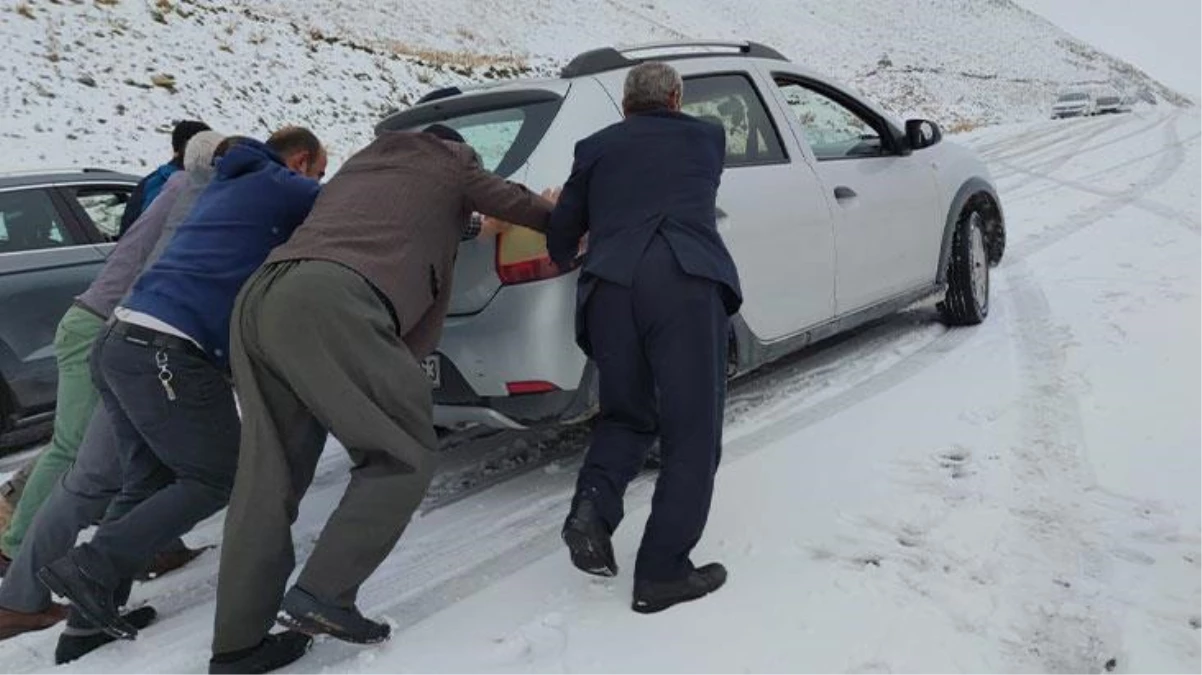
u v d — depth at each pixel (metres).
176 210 3.38
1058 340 5.28
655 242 2.89
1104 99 29.95
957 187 5.69
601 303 2.95
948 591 2.89
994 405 4.37
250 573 2.65
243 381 2.68
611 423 3.05
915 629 2.71
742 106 4.45
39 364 5.24
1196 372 4.51
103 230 5.70
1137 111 29.55
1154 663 2.51
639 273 2.87
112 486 3.26
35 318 5.24
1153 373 4.57
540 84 3.97
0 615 3.18
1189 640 2.61
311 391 2.62
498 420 3.66
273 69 17.88
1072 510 3.35
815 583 2.99
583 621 2.88
